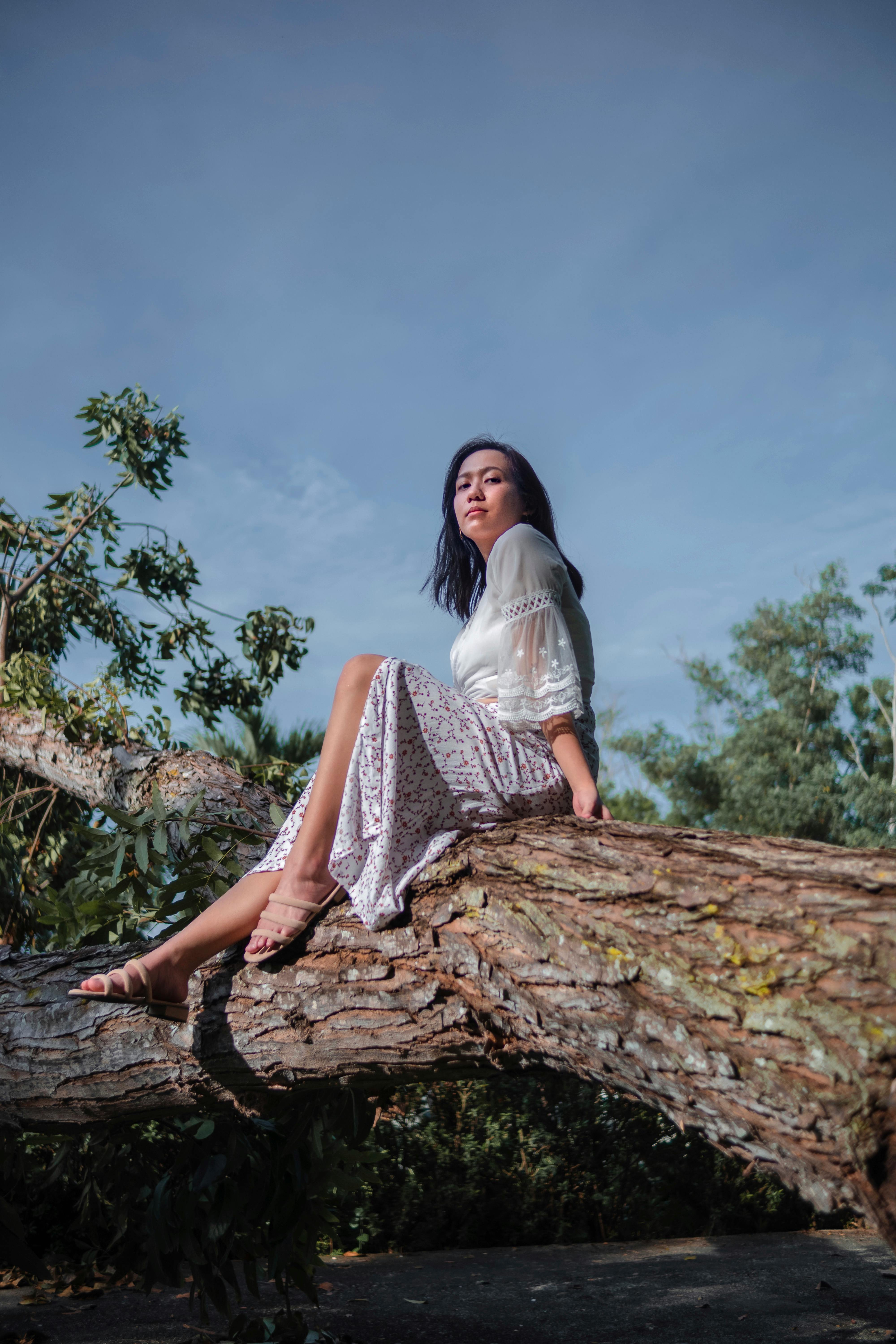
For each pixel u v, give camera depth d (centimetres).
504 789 187
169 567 653
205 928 191
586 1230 624
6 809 594
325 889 187
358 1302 443
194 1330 380
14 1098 231
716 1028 128
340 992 178
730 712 2791
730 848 149
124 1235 351
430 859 175
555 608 192
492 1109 643
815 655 2669
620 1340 381
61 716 460
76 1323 391
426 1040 171
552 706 183
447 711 192
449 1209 596
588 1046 148
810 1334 385
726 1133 133
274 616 660
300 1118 255
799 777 2395
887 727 2653
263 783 448
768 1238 618
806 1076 119
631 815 1794
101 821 538
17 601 641
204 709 658
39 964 246
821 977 121
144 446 634
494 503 237
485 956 159
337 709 190
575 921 149
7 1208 318
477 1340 382
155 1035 208
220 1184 268
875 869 133
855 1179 115
